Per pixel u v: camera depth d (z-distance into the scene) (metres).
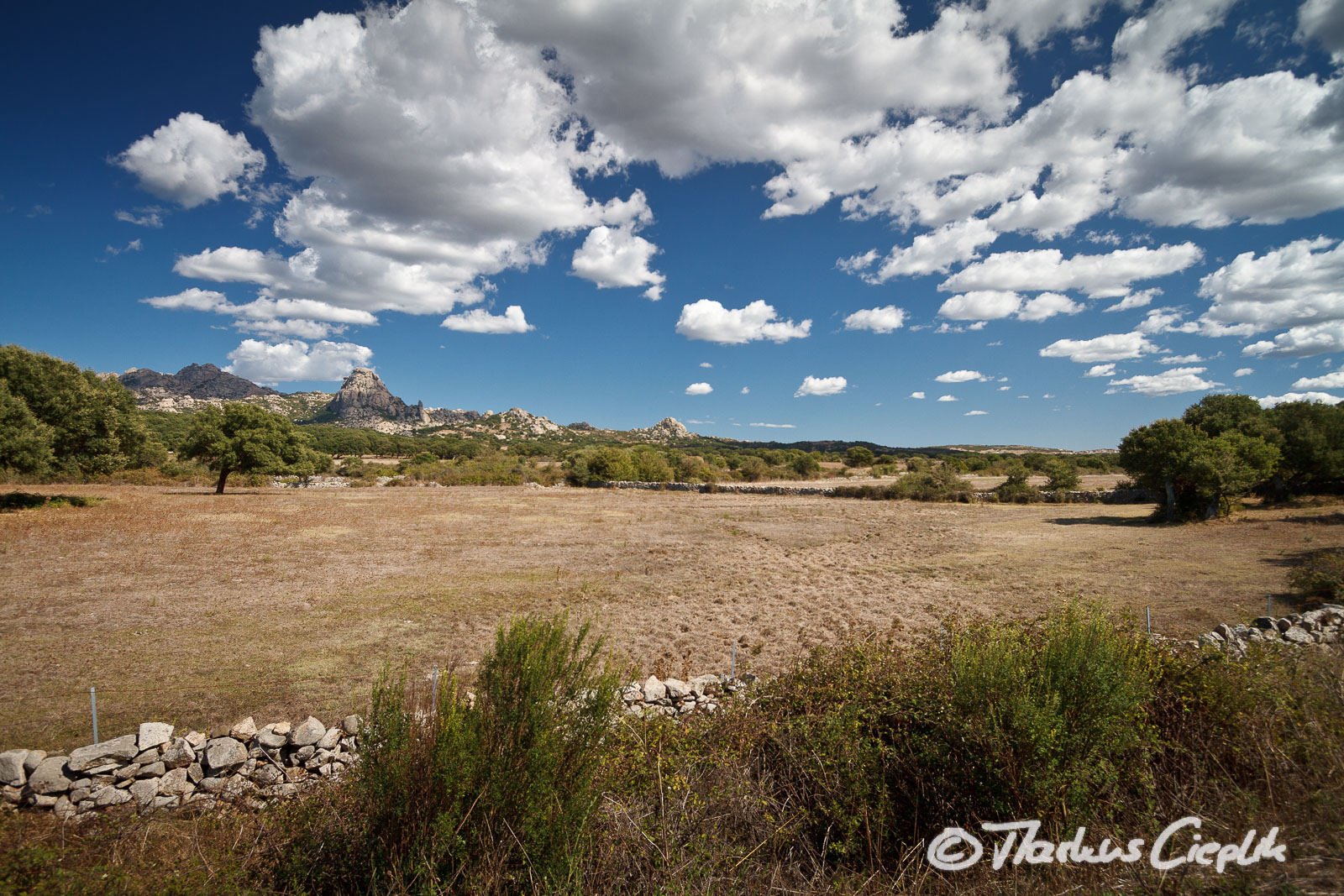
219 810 5.76
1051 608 13.05
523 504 39.41
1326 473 29.16
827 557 21.34
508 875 3.18
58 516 25.88
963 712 4.12
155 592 14.80
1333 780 3.60
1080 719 3.85
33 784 5.73
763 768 4.70
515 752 3.50
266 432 38.53
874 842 3.79
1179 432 26.41
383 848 3.41
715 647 11.44
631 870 3.47
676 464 67.94
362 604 14.30
